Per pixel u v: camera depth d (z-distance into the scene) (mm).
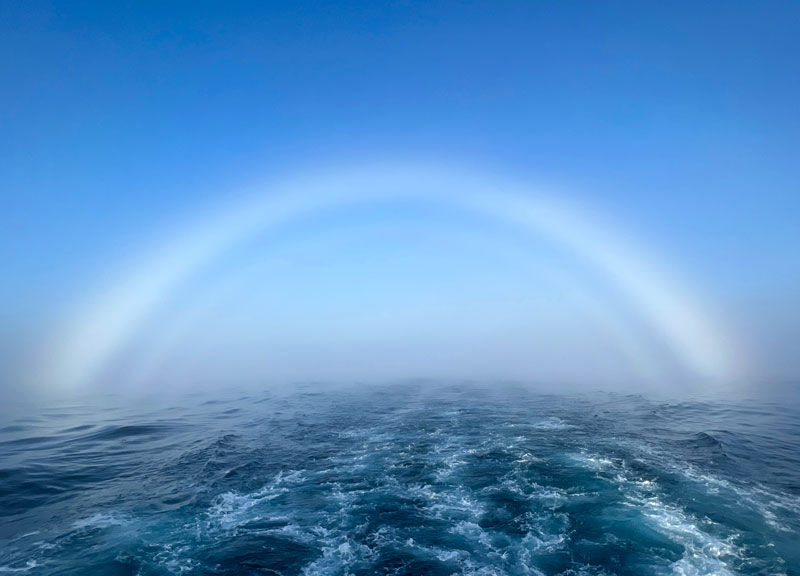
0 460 29094
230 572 15219
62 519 19609
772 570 14500
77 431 39750
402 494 22016
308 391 70375
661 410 43969
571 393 59000
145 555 16375
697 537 16750
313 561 15891
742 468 24609
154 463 28375
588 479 23062
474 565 15414
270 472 25828
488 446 30109
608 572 14633
